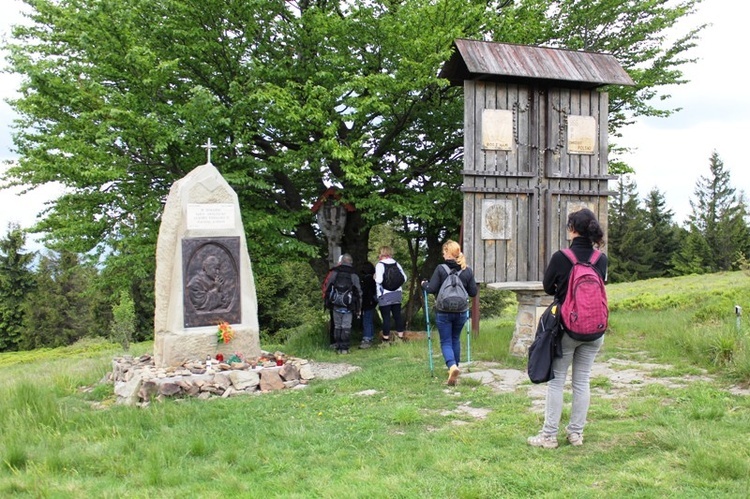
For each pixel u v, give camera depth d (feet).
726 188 174.50
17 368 55.06
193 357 28.81
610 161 48.80
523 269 34.63
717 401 19.66
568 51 35.58
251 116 36.91
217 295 29.63
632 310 50.65
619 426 17.97
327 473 15.46
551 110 34.83
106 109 34.22
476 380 24.98
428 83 36.04
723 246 148.36
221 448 17.80
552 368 16.10
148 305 107.14
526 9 43.06
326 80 37.73
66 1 40.75
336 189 39.42
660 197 167.73
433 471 15.26
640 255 152.76
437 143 42.96
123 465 16.74
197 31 35.88
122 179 36.29
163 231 29.27
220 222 29.99
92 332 123.54
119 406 24.59
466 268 26.00
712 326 30.60
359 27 37.86
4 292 130.72
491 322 50.26
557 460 15.55
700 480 13.74
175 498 14.38
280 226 37.42
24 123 40.65
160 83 35.63
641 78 45.60
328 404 22.89
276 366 27.91
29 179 40.75
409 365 29.66
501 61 33.42
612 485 13.84
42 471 16.49
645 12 47.91
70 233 36.83
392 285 37.60
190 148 36.37
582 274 15.65
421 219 41.42
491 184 34.09
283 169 38.47
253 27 37.06
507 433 17.74
